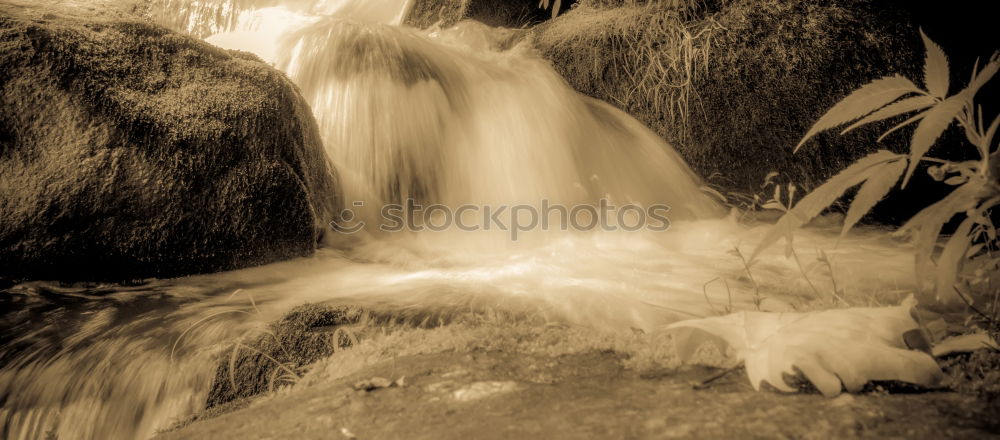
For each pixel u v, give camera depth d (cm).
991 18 594
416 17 970
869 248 464
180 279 379
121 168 364
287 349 239
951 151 557
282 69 609
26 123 349
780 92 620
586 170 646
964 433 108
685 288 349
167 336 290
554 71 730
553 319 273
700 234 549
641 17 707
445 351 200
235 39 670
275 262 418
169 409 243
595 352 183
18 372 269
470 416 139
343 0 1033
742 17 641
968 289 196
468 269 421
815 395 132
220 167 398
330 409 154
